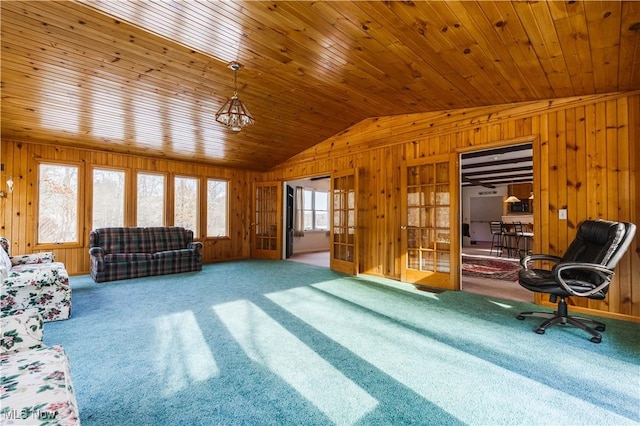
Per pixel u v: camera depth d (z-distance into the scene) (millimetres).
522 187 10516
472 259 7258
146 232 5562
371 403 1639
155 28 2656
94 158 5355
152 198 6055
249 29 2613
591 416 1529
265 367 2021
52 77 3338
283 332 2609
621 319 2969
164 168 6180
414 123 4672
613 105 3076
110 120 4402
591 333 2455
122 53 3037
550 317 2910
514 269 5785
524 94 3361
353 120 5312
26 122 4211
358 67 3164
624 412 1559
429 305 3414
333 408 1595
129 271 4852
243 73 3459
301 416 1529
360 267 5371
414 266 4629
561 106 3365
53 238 4988
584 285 2498
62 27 2641
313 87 3822
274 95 4082
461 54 2568
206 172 6820
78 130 4586
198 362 2084
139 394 1710
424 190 4562
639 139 2938
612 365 2043
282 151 6484
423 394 1721
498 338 2494
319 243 9695
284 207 7355
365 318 2971
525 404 1628
